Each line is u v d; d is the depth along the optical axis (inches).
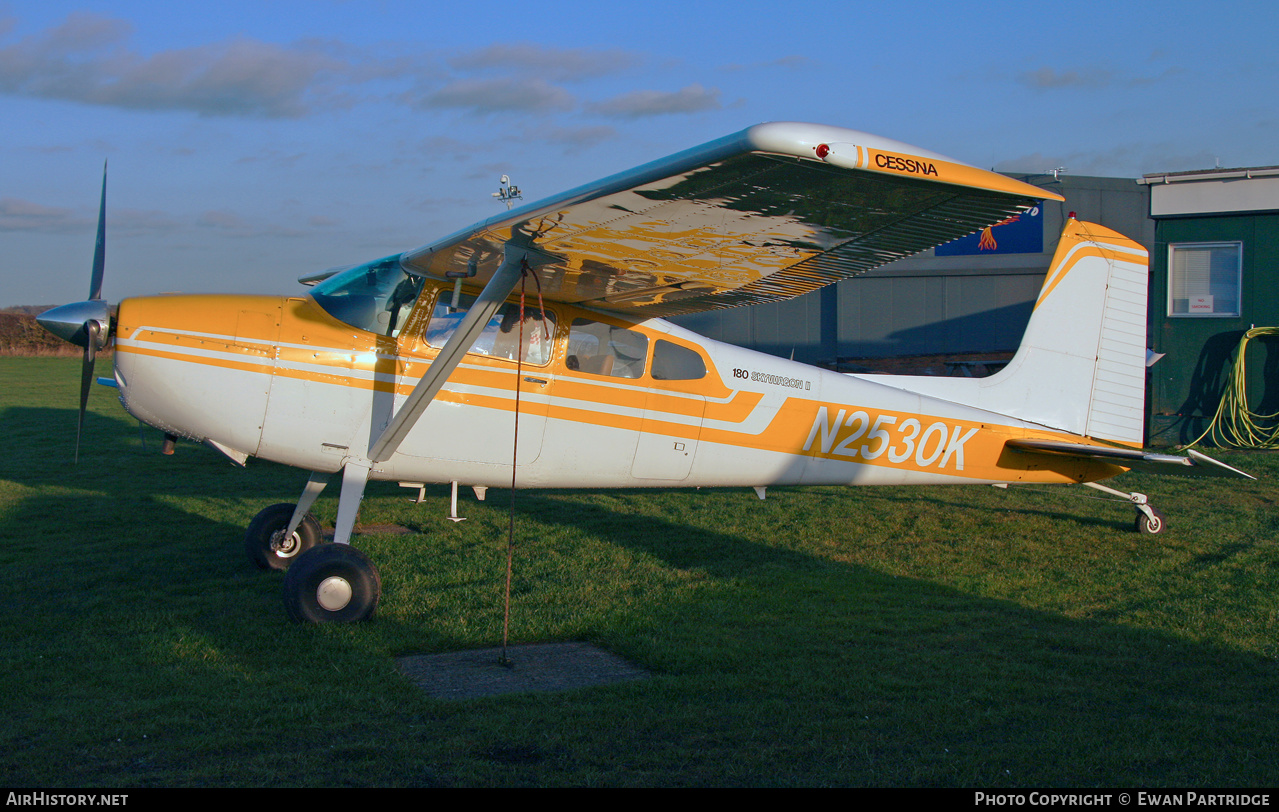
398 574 225.3
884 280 928.3
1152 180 532.7
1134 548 264.5
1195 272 527.8
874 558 250.2
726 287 204.4
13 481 363.9
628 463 245.1
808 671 158.4
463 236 179.8
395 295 217.6
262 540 227.5
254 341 208.7
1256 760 124.1
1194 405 529.3
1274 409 504.1
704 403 251.1
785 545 267.4
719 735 129.4
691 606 201.2
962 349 917.8
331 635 173.9
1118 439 299.4
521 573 229.5
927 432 281.3
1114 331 297.7
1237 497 350.3
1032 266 893.2
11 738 123.3
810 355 962.7
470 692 147.9
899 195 128.2
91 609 190.5
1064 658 167.8
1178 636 181.8
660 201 145.1
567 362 233.1
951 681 154.2
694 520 305.3
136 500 325.4
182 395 206.2
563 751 123.4
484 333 224.5
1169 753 125.9
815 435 267.6
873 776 117.0
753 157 118.7
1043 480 296.4
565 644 178.2
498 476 232.4
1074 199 882.1
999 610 200.8
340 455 215.2
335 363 211.9
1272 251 503.8
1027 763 122.3
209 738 124.0
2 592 202.8
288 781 111.7
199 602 197.3
